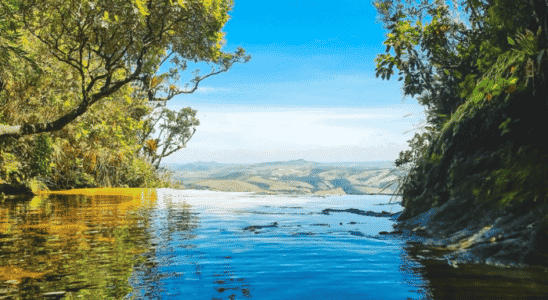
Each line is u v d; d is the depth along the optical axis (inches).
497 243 119.2
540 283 87.7
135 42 347.6
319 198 470.9
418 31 260.5
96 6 292.7
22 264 108.2
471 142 175.5
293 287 89.5
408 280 93.7
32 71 382.9
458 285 88.1
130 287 87.7
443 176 189.6
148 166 900.6
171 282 92.1
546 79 143.9
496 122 164.1
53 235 159.9
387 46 262.8
